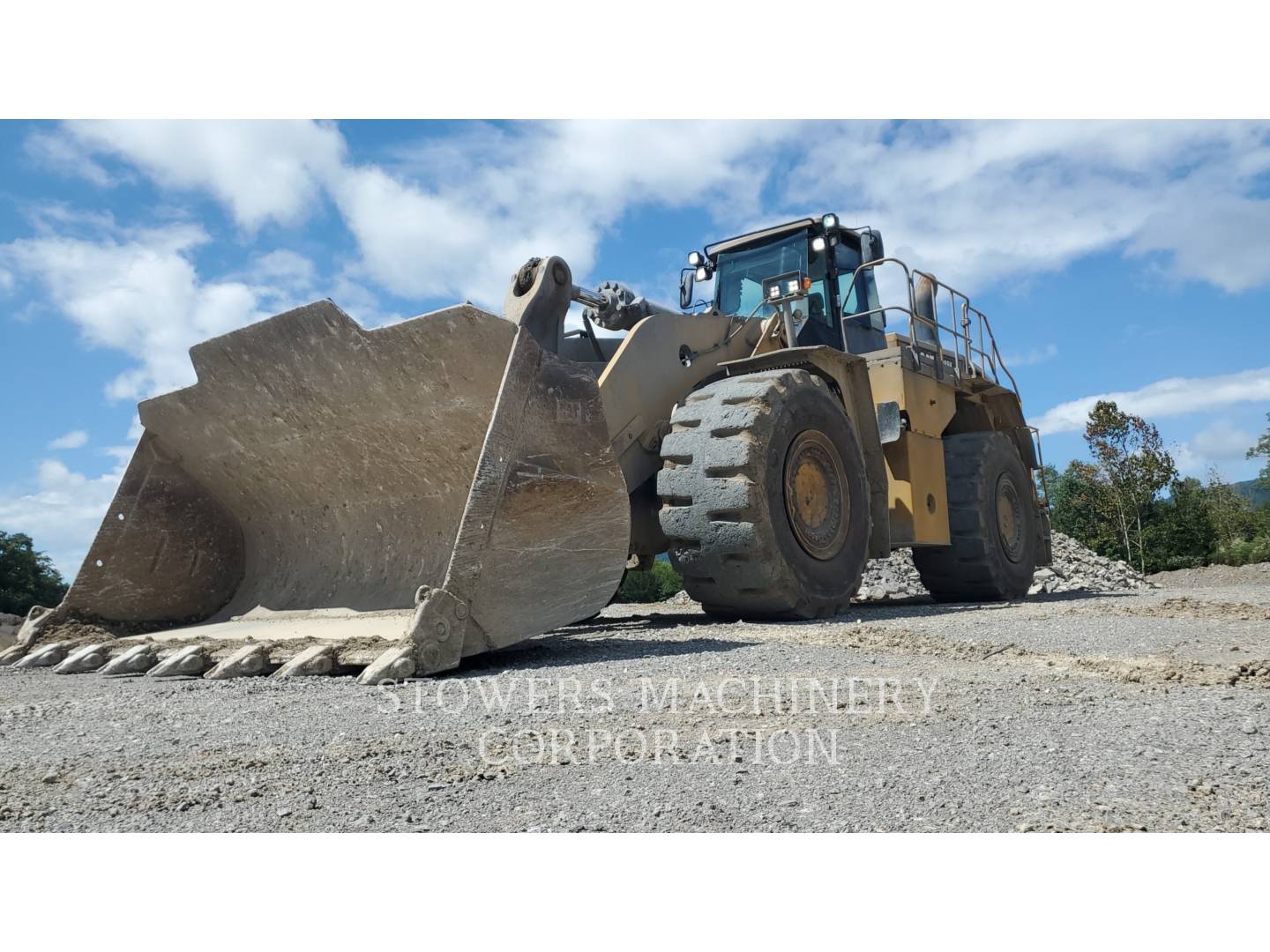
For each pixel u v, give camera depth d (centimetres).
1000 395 1012
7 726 318
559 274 493
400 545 560
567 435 459
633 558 713
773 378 620
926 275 895
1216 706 311
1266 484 4644
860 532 679
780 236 860
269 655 438
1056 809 205
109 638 571
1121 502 2439
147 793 227
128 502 611
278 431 574
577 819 204
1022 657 431
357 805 215
